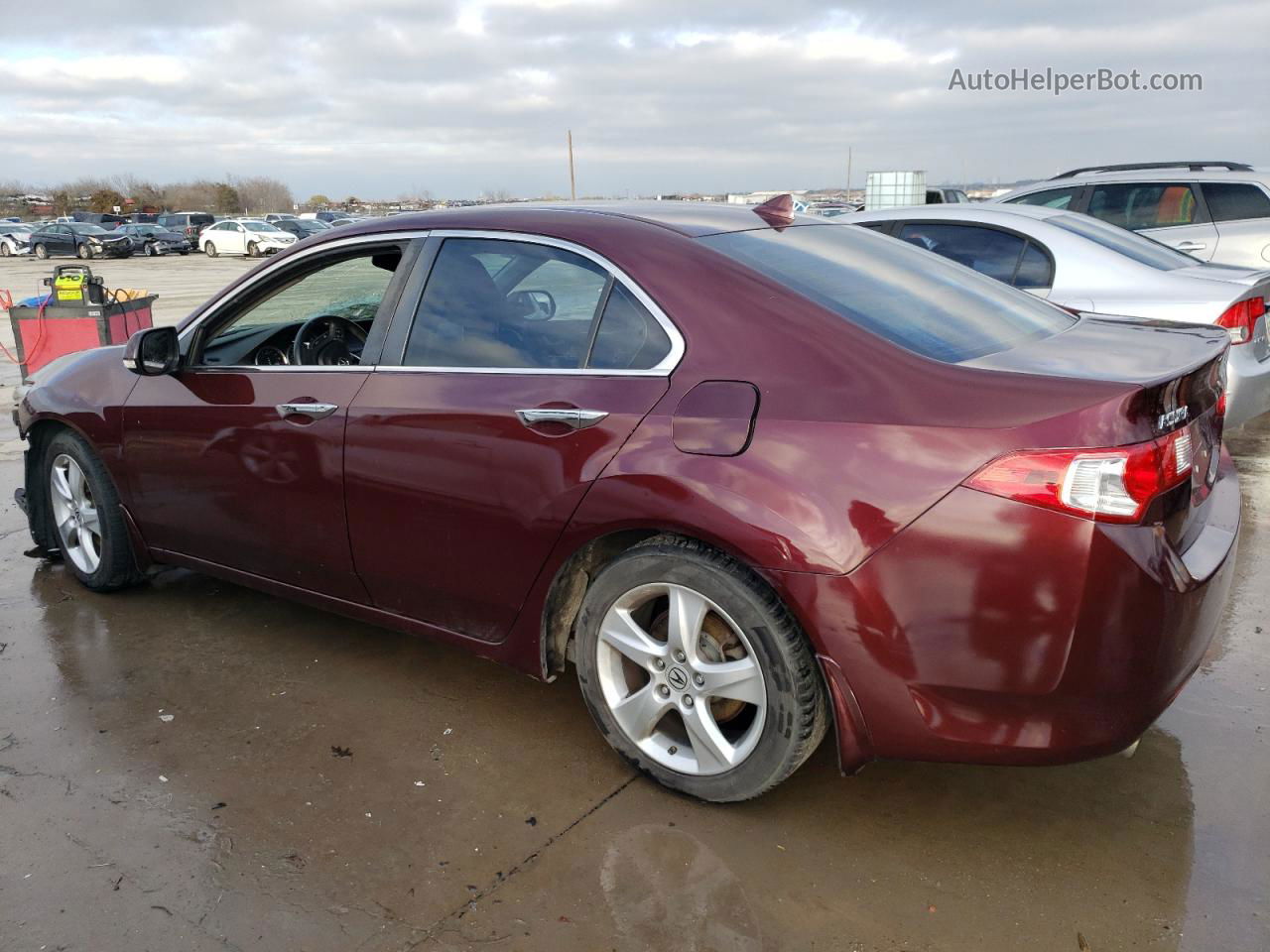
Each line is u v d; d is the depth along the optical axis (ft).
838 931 7.39
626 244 9.21
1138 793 9.09
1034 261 19.53
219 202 316.60
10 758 9.86
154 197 311.47
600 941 7.32
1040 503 7.06
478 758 9.84
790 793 9.16
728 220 10.15
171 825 8.76
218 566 12.44
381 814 8.91
